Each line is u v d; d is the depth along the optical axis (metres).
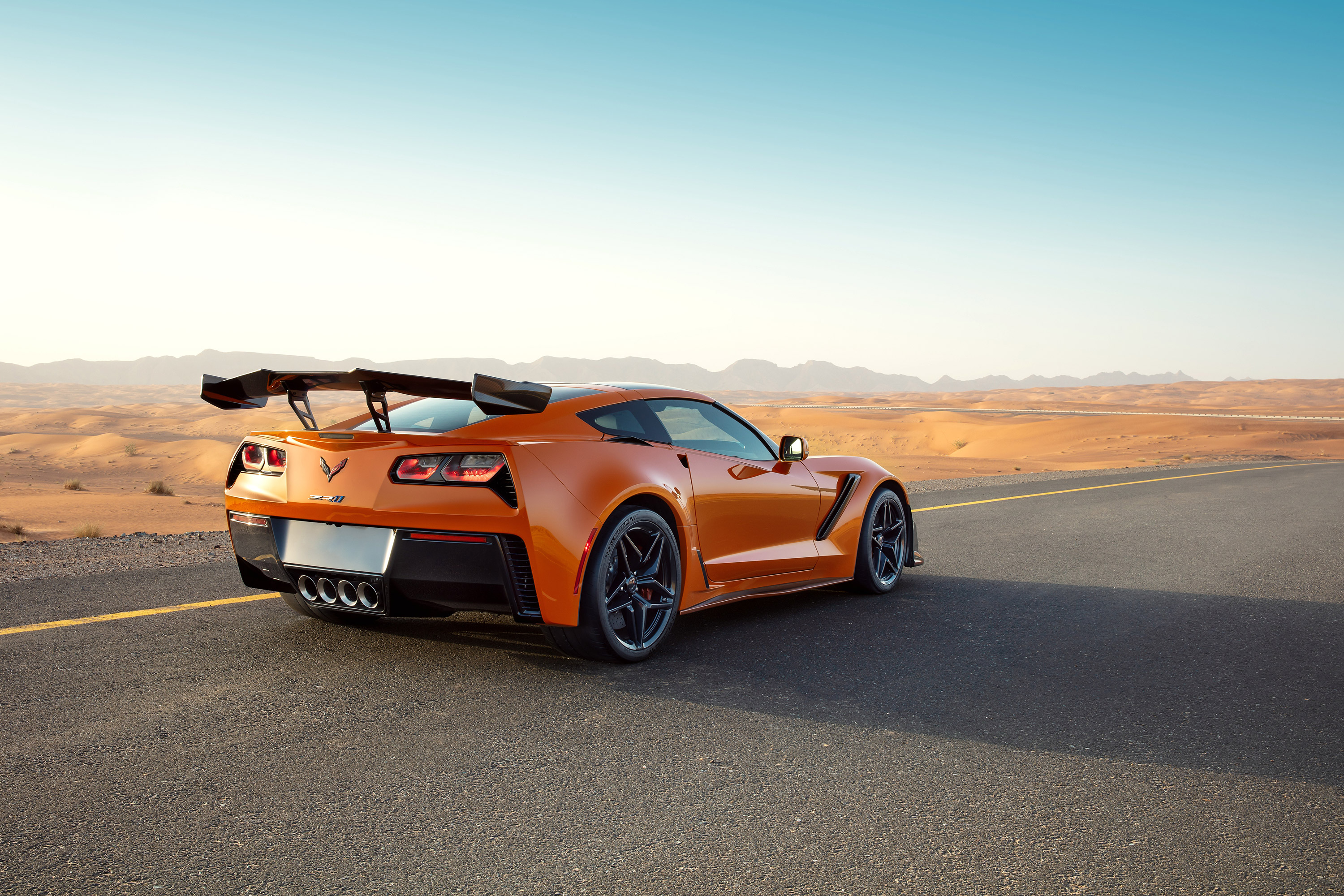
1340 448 74.81
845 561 5.46
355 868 2.11
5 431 185.50
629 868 2.14
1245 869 2.20
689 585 4.25
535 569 3.52
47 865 2.08
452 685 3.59
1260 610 5.53
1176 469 27.11
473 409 4.04
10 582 5.84
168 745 2.89
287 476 3.88
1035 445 90.25
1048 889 2.08
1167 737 3.19
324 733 3.03
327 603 3.85
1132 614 5.35
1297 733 3.26
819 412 166.12
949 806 2.56
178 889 1.99
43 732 2.99
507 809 2.47
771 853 2.24
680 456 4.25
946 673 3.98
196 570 6.42
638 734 3.10
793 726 3.23
